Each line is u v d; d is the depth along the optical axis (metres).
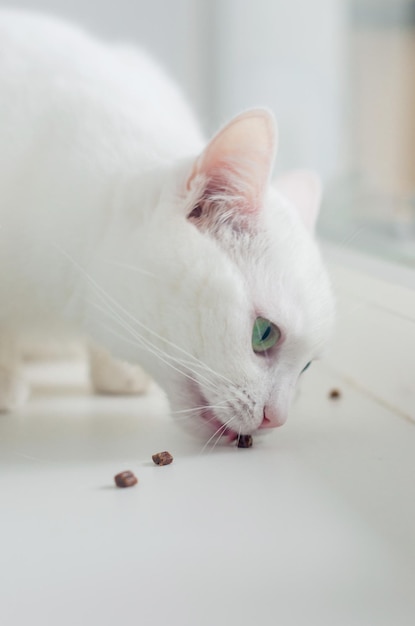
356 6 0.98
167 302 0.47
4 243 0.52
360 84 0.98
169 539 0.37
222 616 0.32
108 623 0.31
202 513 0.40
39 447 0.50
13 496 0.42
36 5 0.99
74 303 0.52
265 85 1.04
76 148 0.52
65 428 0.54
